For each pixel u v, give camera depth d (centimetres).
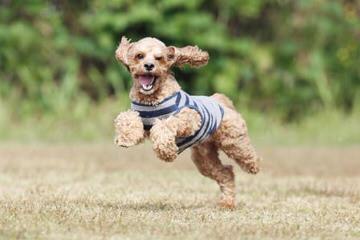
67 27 1788
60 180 987
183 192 883
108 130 1673
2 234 587
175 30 1742
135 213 696
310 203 814
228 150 745
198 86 1770
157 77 689
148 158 1321
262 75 1798
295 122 1780
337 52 1816
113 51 1766
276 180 1036
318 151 1462
